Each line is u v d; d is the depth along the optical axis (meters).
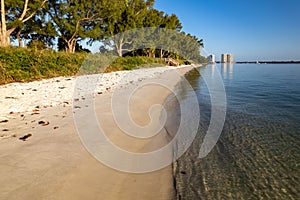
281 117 8.79
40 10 23.86
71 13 25.88
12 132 4.81
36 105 7.41
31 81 13.17
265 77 32.81
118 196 3.15
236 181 3.93
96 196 3.00
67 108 7.17
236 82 25.05
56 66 16.22
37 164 3.43
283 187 3.78
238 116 8.95
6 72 12.23
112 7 27.69
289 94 15.69
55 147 4.09
